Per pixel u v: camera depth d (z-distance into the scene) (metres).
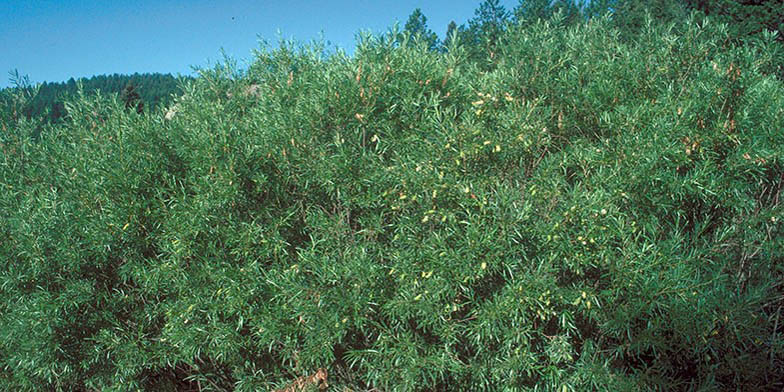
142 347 3.44
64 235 3.31
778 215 3.21
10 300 3.44
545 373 3.06
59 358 3.36
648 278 2.79
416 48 3.54
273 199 3.31
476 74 3.69
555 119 3.45
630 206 3.07
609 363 3.18
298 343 3.38
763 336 3.17
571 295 2.90
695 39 3.55
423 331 3.11
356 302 2.93
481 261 2.76
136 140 3.37
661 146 2.91
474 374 3.05
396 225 3.11
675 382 3.06
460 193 2.83
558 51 3.63
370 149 3.23
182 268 3.22
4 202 3.63
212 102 3.91
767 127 3.16
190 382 3.86
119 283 3.58
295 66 4.00
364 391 3.42
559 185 2.98
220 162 3.06
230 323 3.31
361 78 3.19
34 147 4.04
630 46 3.83
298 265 3.04
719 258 3.21
